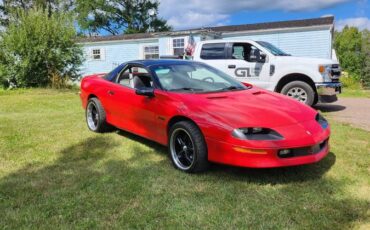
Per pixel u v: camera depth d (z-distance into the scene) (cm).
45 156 513
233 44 948
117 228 315
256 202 361
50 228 316
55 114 848
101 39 2503
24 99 1147
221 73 564
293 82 875
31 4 3597
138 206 354
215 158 413
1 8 3456
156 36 2147
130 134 629
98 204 359
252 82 916
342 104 1038
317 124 426
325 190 386
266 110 426
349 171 439
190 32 1992
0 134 639
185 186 402
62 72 1576
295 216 331
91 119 665
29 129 679
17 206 358
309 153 400
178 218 331
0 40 1475
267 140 386
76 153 526
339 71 878
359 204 352
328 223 318
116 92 576
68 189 395
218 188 395
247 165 389
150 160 491
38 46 1462
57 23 1538
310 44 1842
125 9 4022
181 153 456
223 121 405
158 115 482
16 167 469
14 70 1488
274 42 1917
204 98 455
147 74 529
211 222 323
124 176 433
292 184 403
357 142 567
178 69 536
